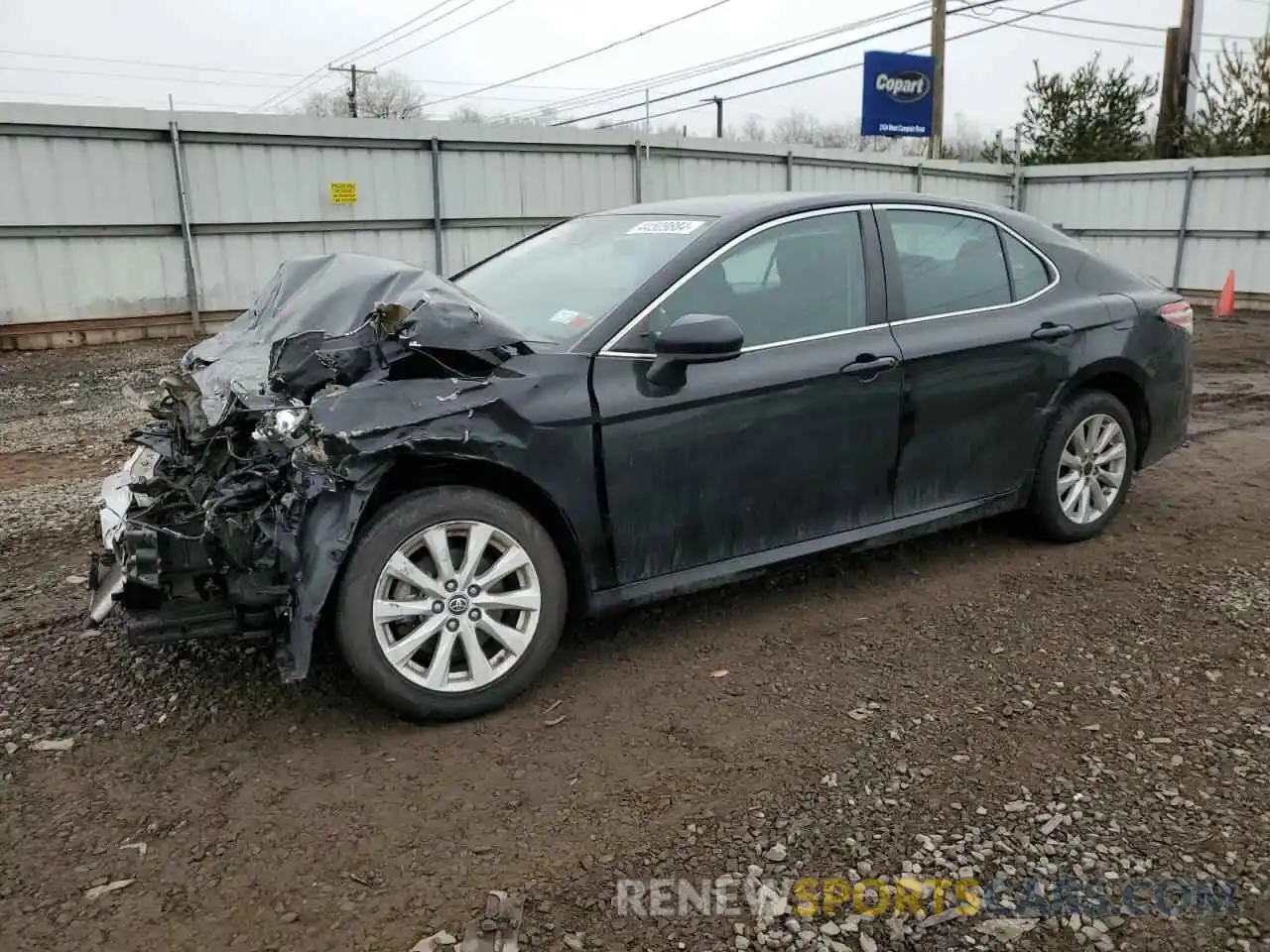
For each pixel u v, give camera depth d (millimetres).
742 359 3873
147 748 3234
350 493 3137
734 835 2789
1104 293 5082
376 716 3443
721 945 2377
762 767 3131
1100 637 4055
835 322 4164
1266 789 2988
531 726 3395
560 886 2584
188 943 2377
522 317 3922
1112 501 5211
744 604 4406
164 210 12750
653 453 3658
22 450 7445
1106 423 5086
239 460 3107
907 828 2816
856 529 4285
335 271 3971
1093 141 24438
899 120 23484
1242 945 2377
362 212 14148
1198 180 18547
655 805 2932
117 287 12617
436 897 2541
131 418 8492
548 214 15766
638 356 3656
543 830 2820
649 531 3719
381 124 14000
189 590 3117
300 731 3348
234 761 3166
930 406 4367
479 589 3395
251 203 13320
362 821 2857
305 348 3281
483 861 2686
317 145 13617
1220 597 4449
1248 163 17672
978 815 2873
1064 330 4797
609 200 16359
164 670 3758
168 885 2584
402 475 3365
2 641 4016
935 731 3334
